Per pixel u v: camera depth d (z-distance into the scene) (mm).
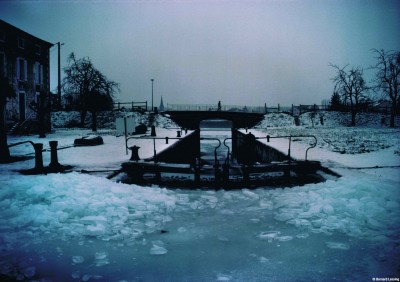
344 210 6562
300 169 10242
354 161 12242
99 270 4395
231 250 5078
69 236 5441
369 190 7277
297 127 45156
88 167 11227
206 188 9148
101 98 38344
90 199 6824
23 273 4254
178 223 6293
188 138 28766
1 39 28344
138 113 49312
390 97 39875
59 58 45438
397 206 6453
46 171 10492
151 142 21078
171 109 61625
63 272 4316
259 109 63750
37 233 5531
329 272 4332
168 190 8750
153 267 4504
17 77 30688
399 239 5277
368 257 4734
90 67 38469
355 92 45344
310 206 6910
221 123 80938
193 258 4789
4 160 13242
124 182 9586
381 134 27875
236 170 12289
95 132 35156
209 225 6199
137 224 6141
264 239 5488
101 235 5523
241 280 4156
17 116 30844
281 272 4352
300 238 5488
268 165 9875
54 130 38625
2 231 5547
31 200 6836
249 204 7582
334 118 49469
